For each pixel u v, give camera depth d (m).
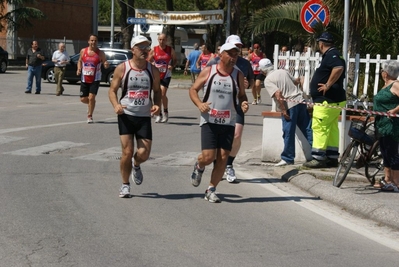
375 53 15.89
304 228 8.28
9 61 53.34
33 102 23.48
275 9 21.14
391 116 9.96
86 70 17.50
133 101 9.19
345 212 9.29
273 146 12.89
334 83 11.58
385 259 7.08
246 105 9.27
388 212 8.71
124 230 7.82
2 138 14.62
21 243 7.15
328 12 14.28
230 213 8.92
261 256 6.99
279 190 10.61
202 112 9.08
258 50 27.17
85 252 6.92
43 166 11.72
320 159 11.88
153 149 14.09
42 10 58.69
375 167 10.79
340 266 6.77
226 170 11.09
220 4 46.78
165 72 18.38
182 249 7.14
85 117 19.23
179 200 9.57
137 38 9.11
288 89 12.14
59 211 8.62
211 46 51.66
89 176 11.02
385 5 14.07
